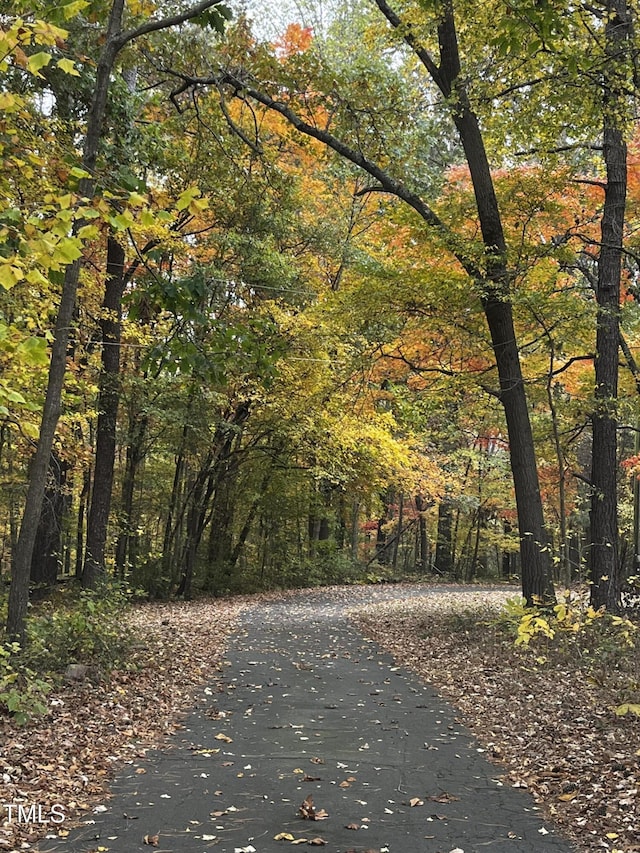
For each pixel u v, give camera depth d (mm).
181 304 5715
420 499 35719
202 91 12188
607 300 12773
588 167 14641
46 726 6449
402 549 42531
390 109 13109
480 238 13008
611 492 12578
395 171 13633
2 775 5191
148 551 23000
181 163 13375
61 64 4043
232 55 12039
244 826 4594
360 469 24078
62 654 8508
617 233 12789
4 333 4379
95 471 15594
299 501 26875
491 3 10469
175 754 6160
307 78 12664
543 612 11164
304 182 19938
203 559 25188
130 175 4898
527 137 11672
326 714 7648
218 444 22219
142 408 18500
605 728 6461
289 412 20938
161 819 4695
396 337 13719
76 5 4273
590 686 7934
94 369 15922
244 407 21828
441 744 6559
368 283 12188
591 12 9664
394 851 4242
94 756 5918
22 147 7621
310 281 21031
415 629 13750
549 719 6996
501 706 7758
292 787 5363
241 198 14375
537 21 6824
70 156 6078
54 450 15477
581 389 14391
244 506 26484
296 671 10109
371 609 18688
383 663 10906
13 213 4031
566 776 5492
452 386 13508
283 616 17203
